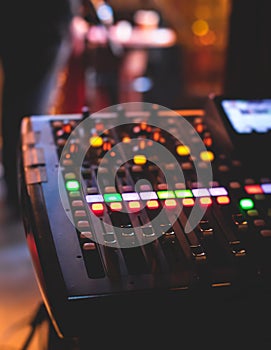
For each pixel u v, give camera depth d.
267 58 1.32
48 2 2.11
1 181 2.38
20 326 1.23
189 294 0.63
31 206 0.75
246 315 0.65
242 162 0.89
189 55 3.29
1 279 1.57
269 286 0.64
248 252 0.70
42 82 2.00
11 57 2.13
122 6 3.16
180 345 0.65
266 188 0.83
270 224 0.75
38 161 0.85
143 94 2.52
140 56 2.94
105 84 2.24
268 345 0.67
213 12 3.74
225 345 0.66
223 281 0.65
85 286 0.63
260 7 1.31
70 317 0.61
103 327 0.62
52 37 2.12
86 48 1.88
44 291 0.64
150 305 0.62
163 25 3.27
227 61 1.41
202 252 0.68
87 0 1.49
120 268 0.66
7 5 2.07
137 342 0.64
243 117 0.98
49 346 0.84
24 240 1.88
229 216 0.76
